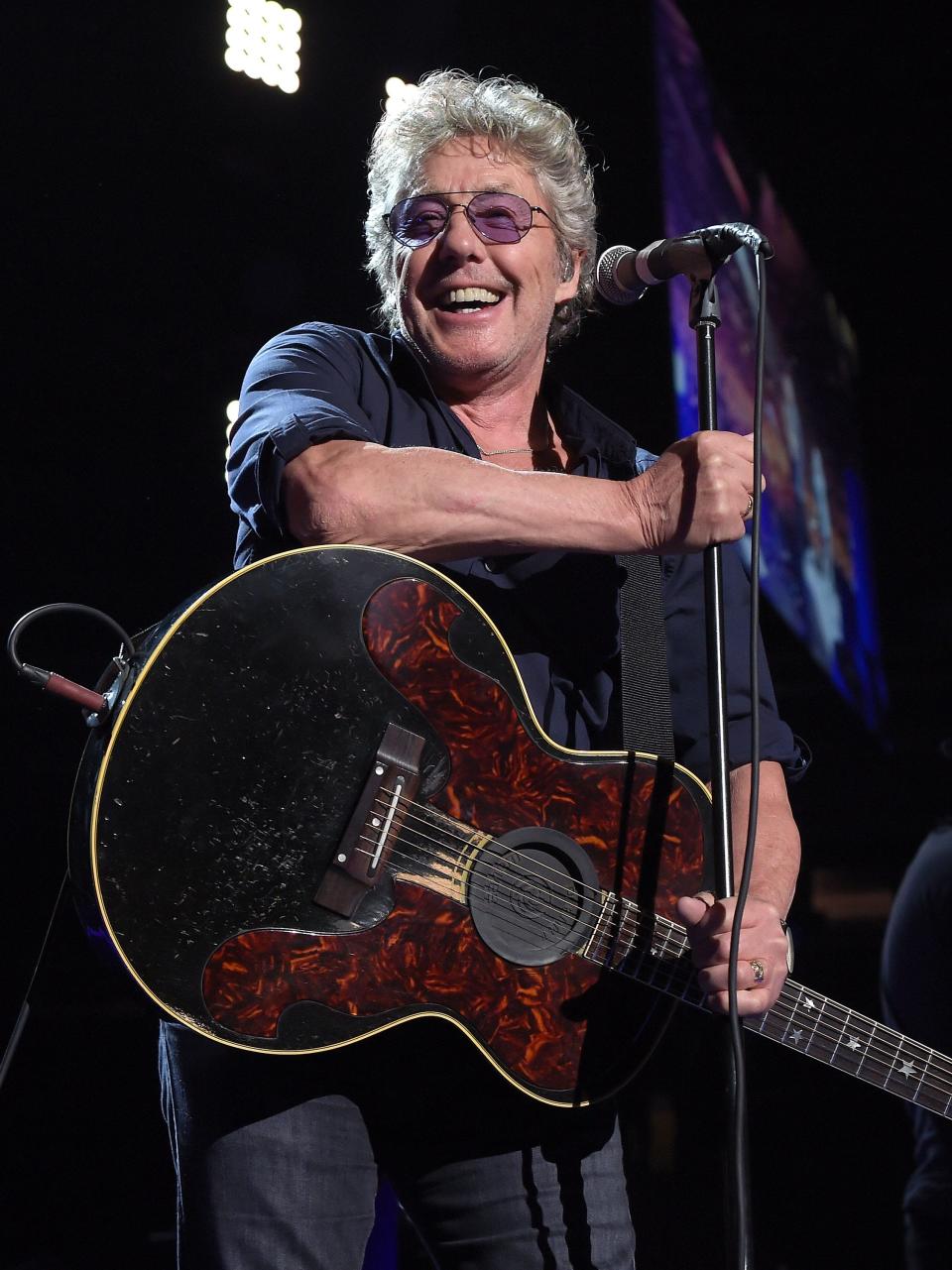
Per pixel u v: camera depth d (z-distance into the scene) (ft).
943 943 35.73
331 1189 19.69
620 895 20.57
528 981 19.94
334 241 54.80
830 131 76.28
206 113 52.44
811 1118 65.98
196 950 17.97
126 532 59.41
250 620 18.69
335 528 19.13
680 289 70.85
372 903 19.02
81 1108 58.39
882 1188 63.31
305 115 53.62
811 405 80.59
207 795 18.17
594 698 22.59
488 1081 20.51
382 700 19.22
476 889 19.66
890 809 82.99
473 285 22.80
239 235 54.29
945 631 84.38
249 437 20.26
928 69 74.02
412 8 55.98
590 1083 20.25
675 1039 60.64
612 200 69.05
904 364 83.15
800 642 82.58
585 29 65.87
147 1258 51.13
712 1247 53.31
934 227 78.95
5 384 55.77
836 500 82.69
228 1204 19.19
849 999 77.77
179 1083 19.86
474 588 21.86
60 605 18.81
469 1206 20.44
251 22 47.19
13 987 59.72
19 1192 55.16
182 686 18.25
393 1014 18.95
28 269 53.31
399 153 23.70
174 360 55.98
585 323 71.05
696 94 71.05
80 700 18.40
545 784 20.30
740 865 21.66
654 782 20.97
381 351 23.39
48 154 51.72
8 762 61.21
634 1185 55.93
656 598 23.06
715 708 18.24
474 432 23.80
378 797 18.98
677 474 18.93
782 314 78.79
